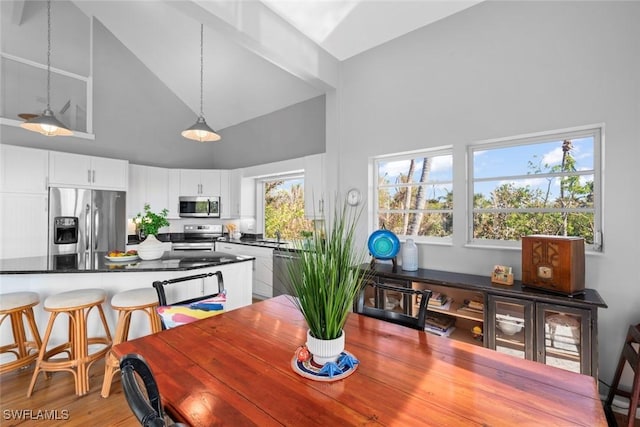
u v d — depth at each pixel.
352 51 3.30
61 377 2.23
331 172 3.55
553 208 2.33
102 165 4.20
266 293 4.26
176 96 5.56
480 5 2.57
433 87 2.83
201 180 5.38
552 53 2.25
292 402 0.87
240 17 2.36
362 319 1.56
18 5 3.52
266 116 5.01
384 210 3.29
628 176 1.98
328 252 1.04
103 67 4.70
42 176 3.68
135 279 2.53
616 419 1.86
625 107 1.99
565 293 1.91
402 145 3.03
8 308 1.99
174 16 4.03
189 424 0.79
